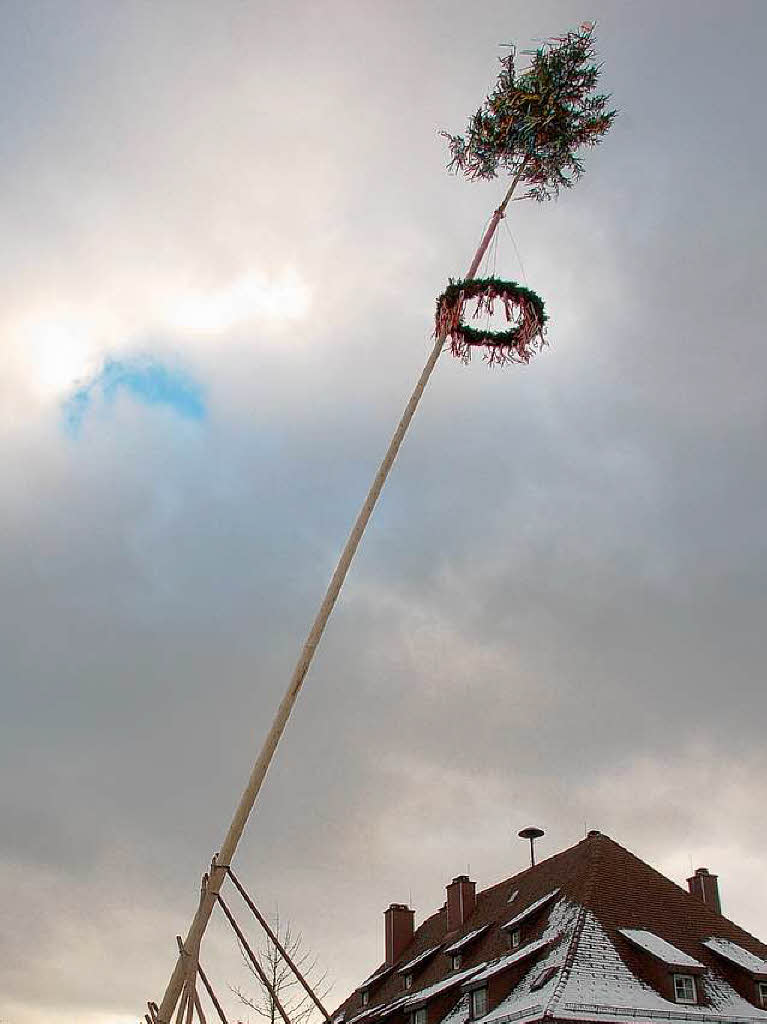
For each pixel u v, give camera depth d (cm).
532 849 3934
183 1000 1436
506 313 1859
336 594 1619
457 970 3419
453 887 3997
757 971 2745
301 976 1560
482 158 2039
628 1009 2445
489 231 1966
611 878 3089
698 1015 2495
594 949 2716
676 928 2977
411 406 1791
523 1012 2470
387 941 4416
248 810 1495
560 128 1984
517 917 3238
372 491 1711
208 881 1482
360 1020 3828
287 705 1542
